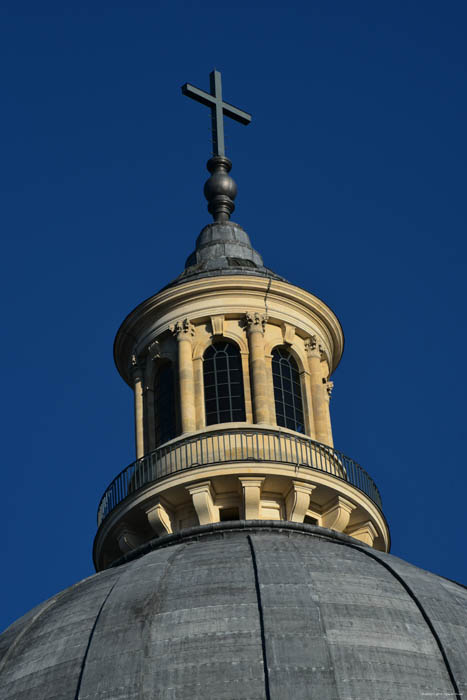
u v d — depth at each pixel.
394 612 129.00
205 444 154.38
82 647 127.81
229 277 164.38
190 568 135.00
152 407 163.88
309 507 154.75
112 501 158.00
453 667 124.19
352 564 136.38
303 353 165.25
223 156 180.62
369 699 120.06
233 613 127.00
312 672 121.19
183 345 162.00
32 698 124.50
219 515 153.25
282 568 133.12
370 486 160.38
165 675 121.81
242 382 160.38
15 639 133.25
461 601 133.88
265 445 154.50
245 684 120.31
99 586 137.38
